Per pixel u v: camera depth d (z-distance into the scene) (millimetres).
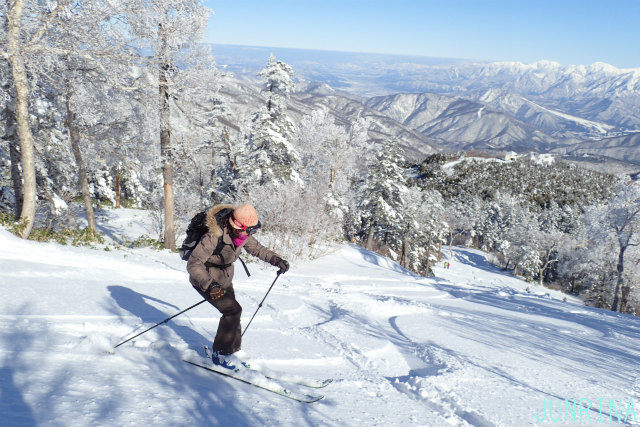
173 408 2314
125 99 14562
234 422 2307
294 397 2967
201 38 13102
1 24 10016
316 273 20250
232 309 3232
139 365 2973
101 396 2281
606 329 9594
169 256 15211
